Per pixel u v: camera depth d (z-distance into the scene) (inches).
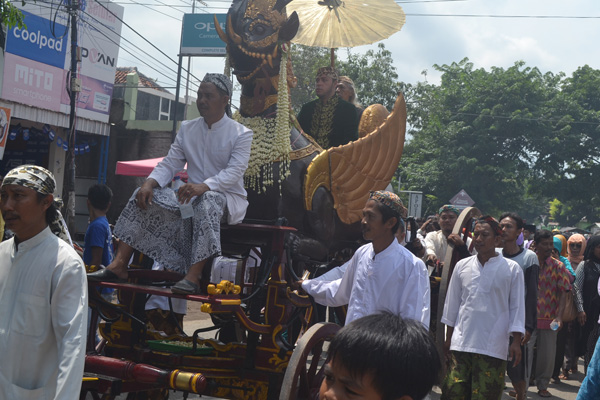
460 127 1641.2
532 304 234.7
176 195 190.7
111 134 925.8
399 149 246.7
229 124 194.2
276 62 211.6
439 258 302.2
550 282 305.3
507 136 1619.1
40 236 121.3
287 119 209.0
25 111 624.1
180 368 179.5
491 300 208.4
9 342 118.7
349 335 65.6
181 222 184.4
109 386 161.5
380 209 166.9
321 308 312.0
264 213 209.6
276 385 180.9
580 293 339.0
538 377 308.5
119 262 181.6
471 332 208.2
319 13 281.6
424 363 64.9
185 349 182.7
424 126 1605.6
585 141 1715.1
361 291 169.5
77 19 688.4
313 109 258.7
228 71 218.8
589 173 1707.7
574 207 2122.3
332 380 66.7
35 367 119.1
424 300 165.6
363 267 171.0
